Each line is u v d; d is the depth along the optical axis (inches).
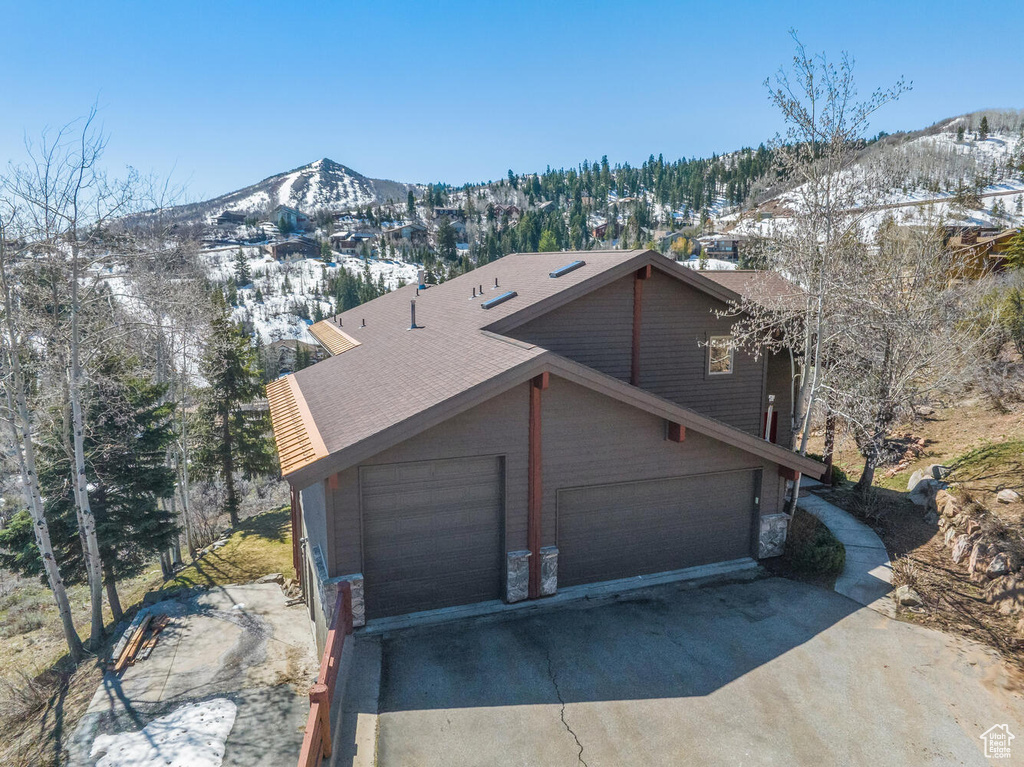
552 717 367.6
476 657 427.8
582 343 669.9
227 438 1151.6
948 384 725.3
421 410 431.8
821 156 601.0
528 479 492.4
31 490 647.8
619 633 459.8
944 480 673.0
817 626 469.1
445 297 927.0
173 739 386.6
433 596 484.7
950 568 541.3
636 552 546.3
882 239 767.1
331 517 442.6
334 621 400.2
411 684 397.4
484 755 337.1
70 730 430.0
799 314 653.9
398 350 693.9
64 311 710.5
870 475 715.4
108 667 484.4
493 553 498.6
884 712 371.9
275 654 492.7
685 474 546.0
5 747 444.5
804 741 348.5
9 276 646.5
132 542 775.7
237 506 1172.5
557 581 518.6
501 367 471.5
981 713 369.4
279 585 647.8
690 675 409.4
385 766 328.8
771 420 824.9
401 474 462.3
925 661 422.3
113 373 783.1
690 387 731.4
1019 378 917.8
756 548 583.5
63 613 661.3
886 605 498.3
